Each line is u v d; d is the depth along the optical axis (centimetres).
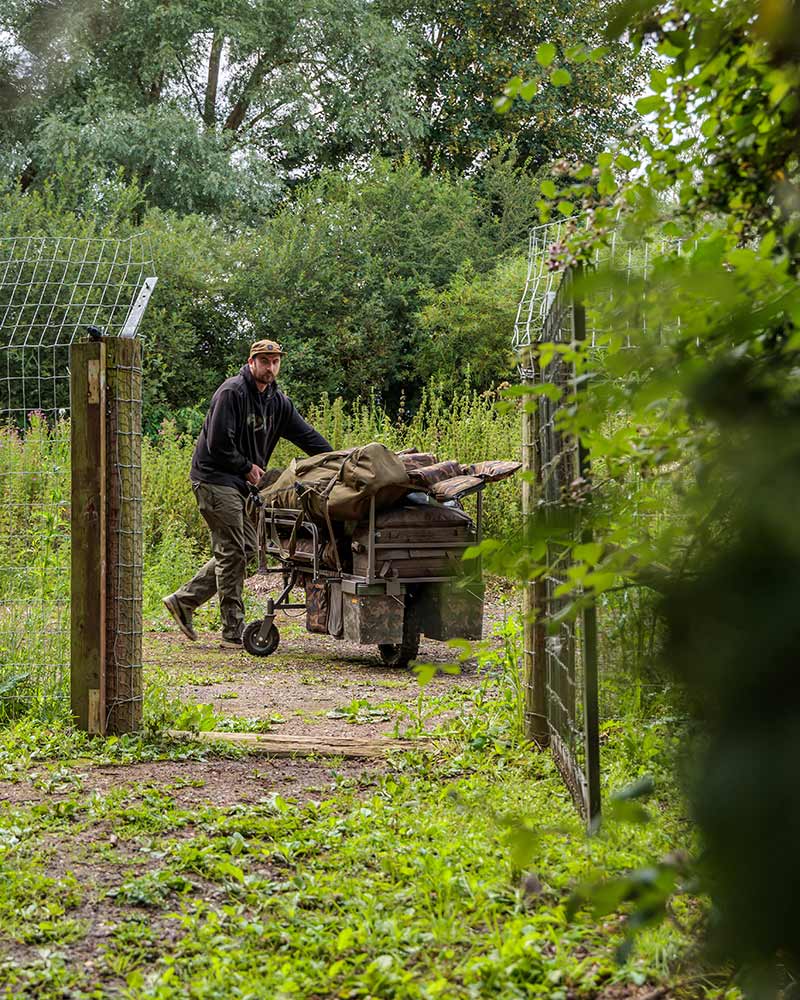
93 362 742
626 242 227
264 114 3675
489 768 640
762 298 149
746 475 119
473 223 3262
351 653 1212
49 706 780
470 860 469
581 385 229
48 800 596
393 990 359
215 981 369
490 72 3753
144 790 612
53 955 397
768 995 123
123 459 739
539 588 647
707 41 189
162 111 3362
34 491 954
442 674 1066
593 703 480
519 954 368
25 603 819
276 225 3050
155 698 796
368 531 1059
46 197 2912
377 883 456
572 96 3709
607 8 141
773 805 109
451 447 1942
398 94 3600
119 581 742
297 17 3562
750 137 208
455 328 2789
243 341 2847
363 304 2916
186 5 3472
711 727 118
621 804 172
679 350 147
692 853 129
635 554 153
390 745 714
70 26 3322
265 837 538
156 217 2906
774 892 111
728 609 117
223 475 1198
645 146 259
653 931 360
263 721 797
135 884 461
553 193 300
